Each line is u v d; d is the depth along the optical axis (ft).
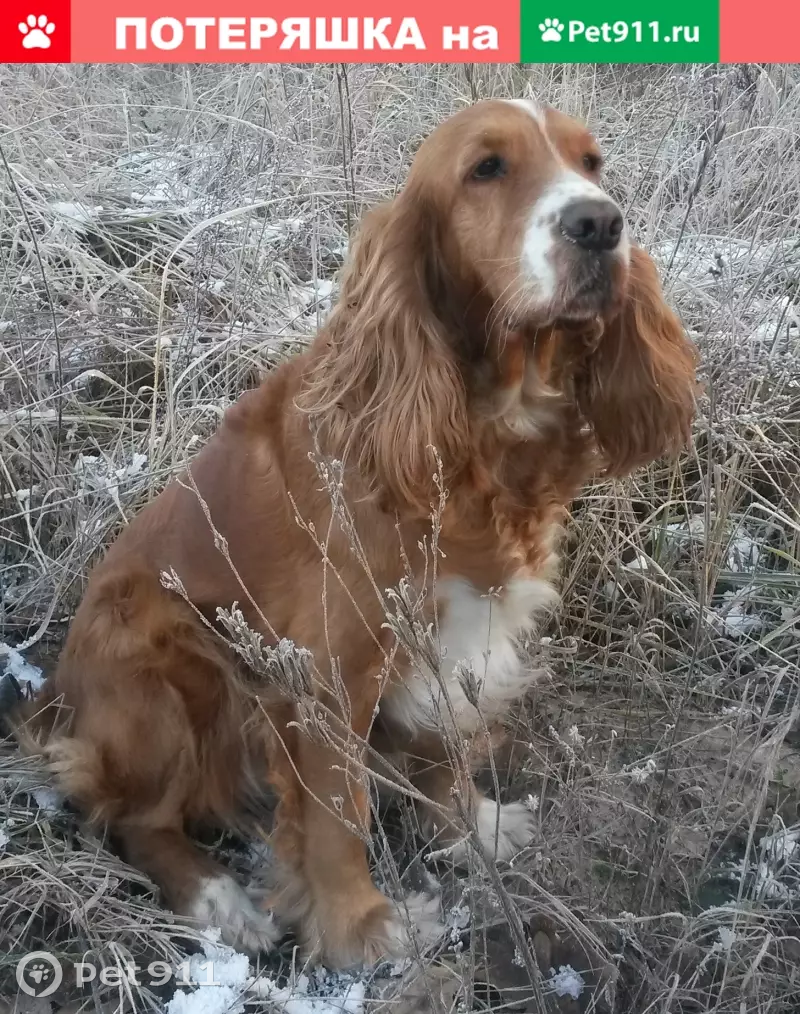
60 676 2.23
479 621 1.95
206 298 3.18
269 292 3.27
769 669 2.24
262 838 2.19
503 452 1.97
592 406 2.09
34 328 3.05
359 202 3.41
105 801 2.10
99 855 2.03
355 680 1.88
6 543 2.80
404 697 2.01
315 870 1.95
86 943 1.85
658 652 2.38
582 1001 1.80
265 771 2.21
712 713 2.29
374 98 4.16
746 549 2.73
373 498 1.82
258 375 3.04
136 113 4.74
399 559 1.82
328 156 3.88
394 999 1.70
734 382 2.74
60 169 3.71
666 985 1.65
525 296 1.76
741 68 3.78
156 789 2.11
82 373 3.06
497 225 1.80
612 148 3.71
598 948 1.73
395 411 1.84
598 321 1.84
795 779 2.19
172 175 4.03
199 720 2.11
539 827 1.82
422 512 1.82
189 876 2.04
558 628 2.49
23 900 1.90
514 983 1.83
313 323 3.12
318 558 1.90
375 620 1.83
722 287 3.02
